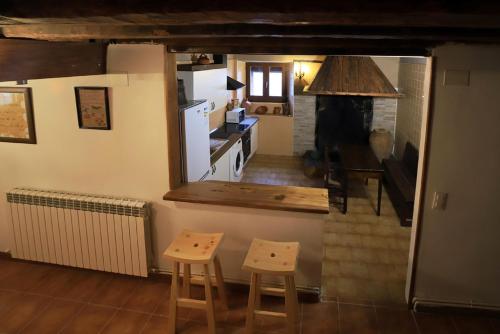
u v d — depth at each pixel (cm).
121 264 350
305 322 310
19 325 307
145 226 338
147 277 359
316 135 755
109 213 338
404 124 636
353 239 446
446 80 274
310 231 320
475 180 290
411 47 275
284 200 324
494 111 276
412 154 564
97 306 328
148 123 322
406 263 396
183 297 317
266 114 776
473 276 310
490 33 202
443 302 319
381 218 501
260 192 340
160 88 312
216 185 354
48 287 351
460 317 316
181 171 357
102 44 306
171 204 338
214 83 565
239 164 613
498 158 283
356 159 549
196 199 325
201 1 121
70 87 327
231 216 330
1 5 132
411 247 320
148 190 340
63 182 355
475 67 270
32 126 344
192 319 313
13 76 230
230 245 337
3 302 332
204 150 404
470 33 202
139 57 308
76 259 359
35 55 246
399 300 337
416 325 307
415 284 320
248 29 209
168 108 316
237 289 346
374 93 491
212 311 286
